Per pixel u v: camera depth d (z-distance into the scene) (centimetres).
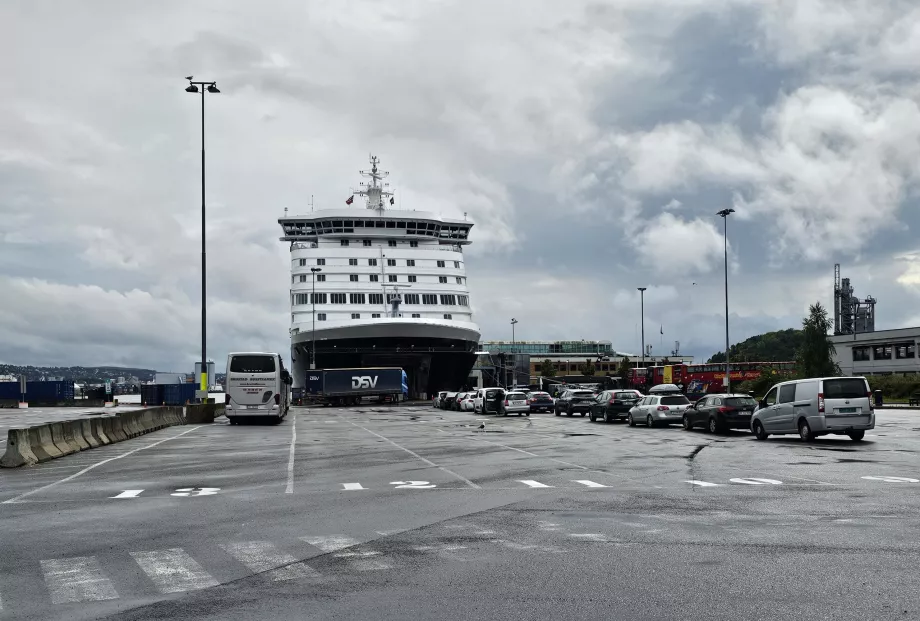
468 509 1143
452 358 7800
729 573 739
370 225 8012
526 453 2123
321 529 991
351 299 7462
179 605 646
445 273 7794
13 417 5159
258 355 4034
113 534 968
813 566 766
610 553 833
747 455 2014
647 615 607
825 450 2130
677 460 1892
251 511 1140
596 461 1878
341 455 2089
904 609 617
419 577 734
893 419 3709
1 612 631
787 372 6856
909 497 1233
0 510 1167
